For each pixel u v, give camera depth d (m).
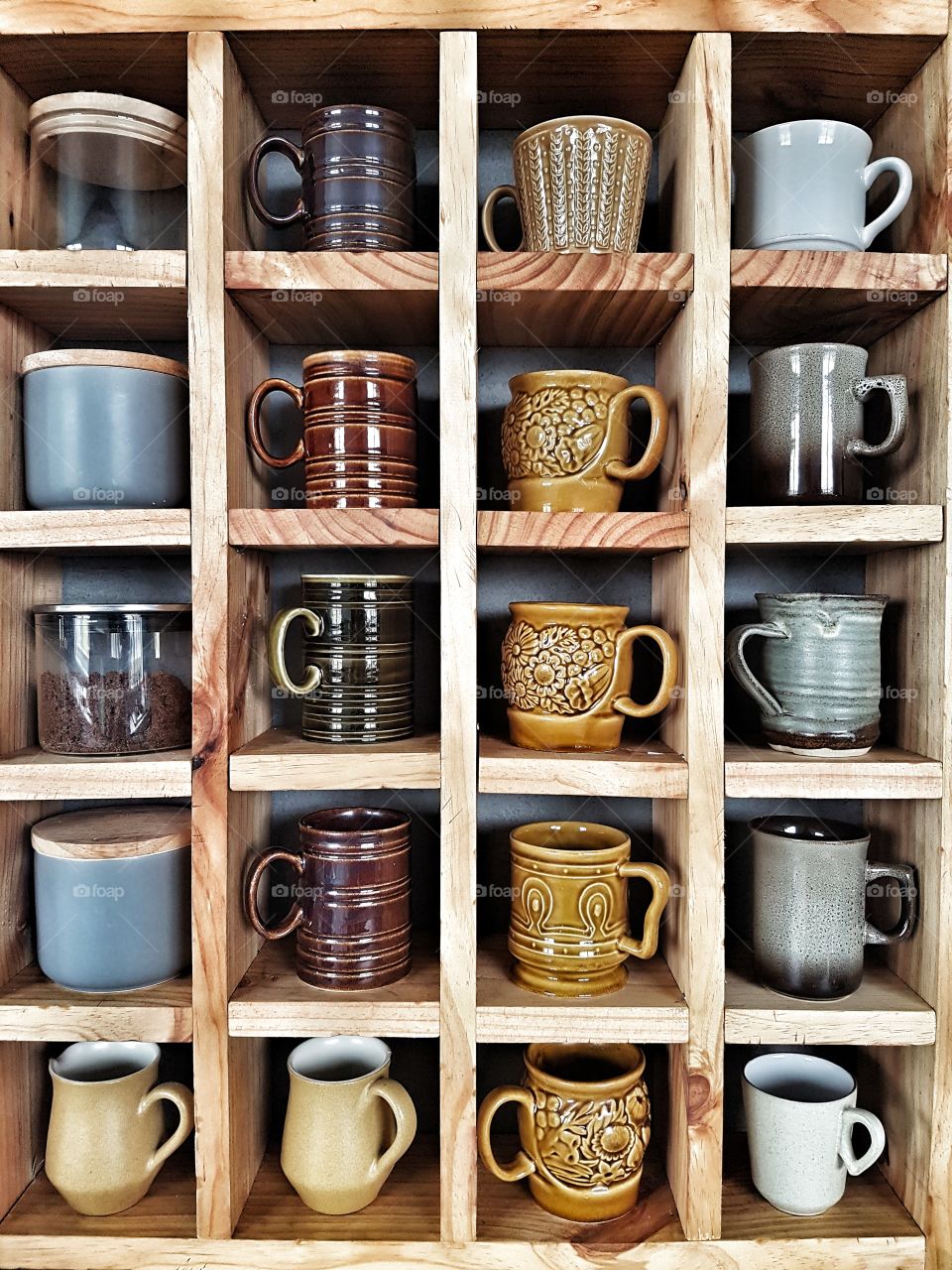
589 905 0.79
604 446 0.78
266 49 0.79
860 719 0.79
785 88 0.86
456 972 0.77
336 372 0.79
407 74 0.84
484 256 0.76
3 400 0.84
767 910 0.82
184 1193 0.85
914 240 0.83
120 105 0.79
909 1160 0.82
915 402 0.83
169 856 0.82
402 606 0.85
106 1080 0.86
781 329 0.91
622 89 0.86
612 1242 0.78
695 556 0.76
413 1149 0.93
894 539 0.77
